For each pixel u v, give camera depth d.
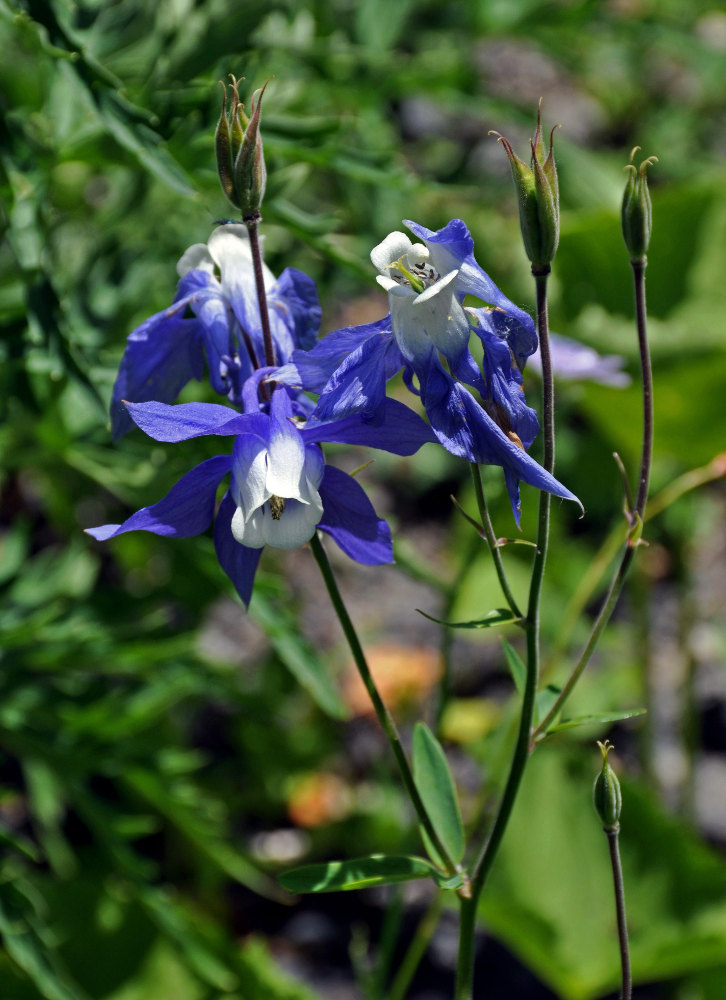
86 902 1.38
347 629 0.92
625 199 0.90
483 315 0.88
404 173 1.10
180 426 0.88
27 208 1.05
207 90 1.08
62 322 1.03
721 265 1.56
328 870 0.92
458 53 1.46
